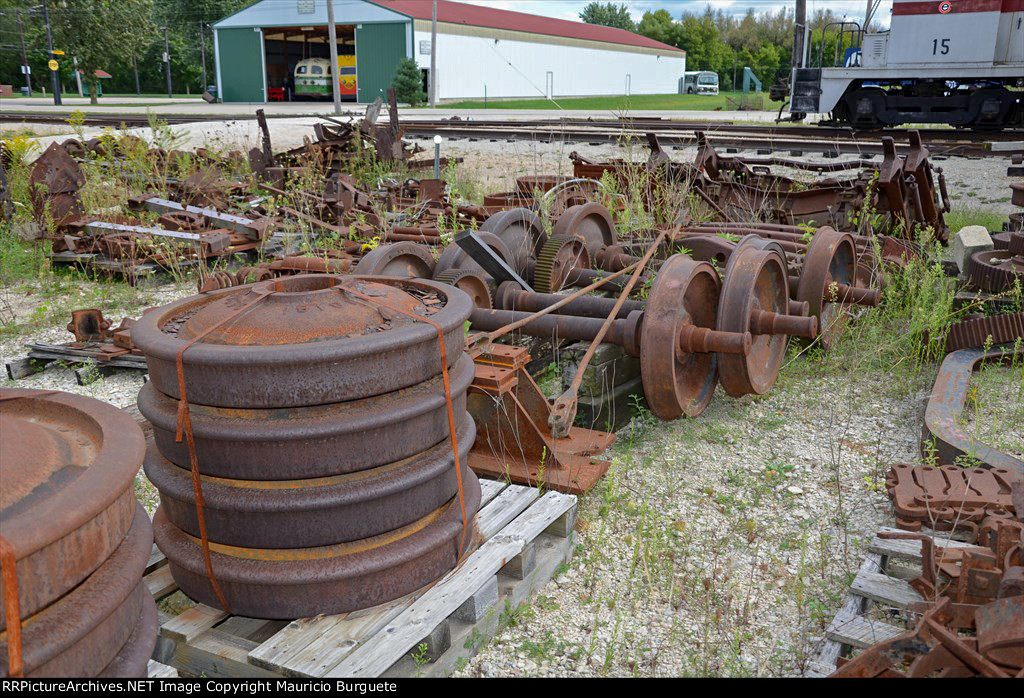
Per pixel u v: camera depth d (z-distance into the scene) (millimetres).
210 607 3217
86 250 9344
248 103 51250
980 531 3543
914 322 6602
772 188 9656
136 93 81000
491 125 22391
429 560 3240
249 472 2920
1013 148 13828
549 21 70500
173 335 3139
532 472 4402
